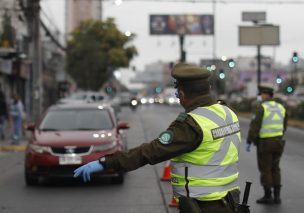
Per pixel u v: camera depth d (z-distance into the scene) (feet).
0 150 133.18
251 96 383.04
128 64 406.82
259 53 302.66
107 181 85.40
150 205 66.74
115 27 401.08
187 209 27.17
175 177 27.94
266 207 64.85
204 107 27.94
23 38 247.29
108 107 93.91
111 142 81.97
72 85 492.13
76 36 399.24
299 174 90.94
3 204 68.90
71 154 79.82
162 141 27.02
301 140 160.86
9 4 225.56
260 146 66.59
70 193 75.97
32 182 82.84
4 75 233.96
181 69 28.22
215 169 27.43
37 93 167.94
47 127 87.56
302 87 588.91
